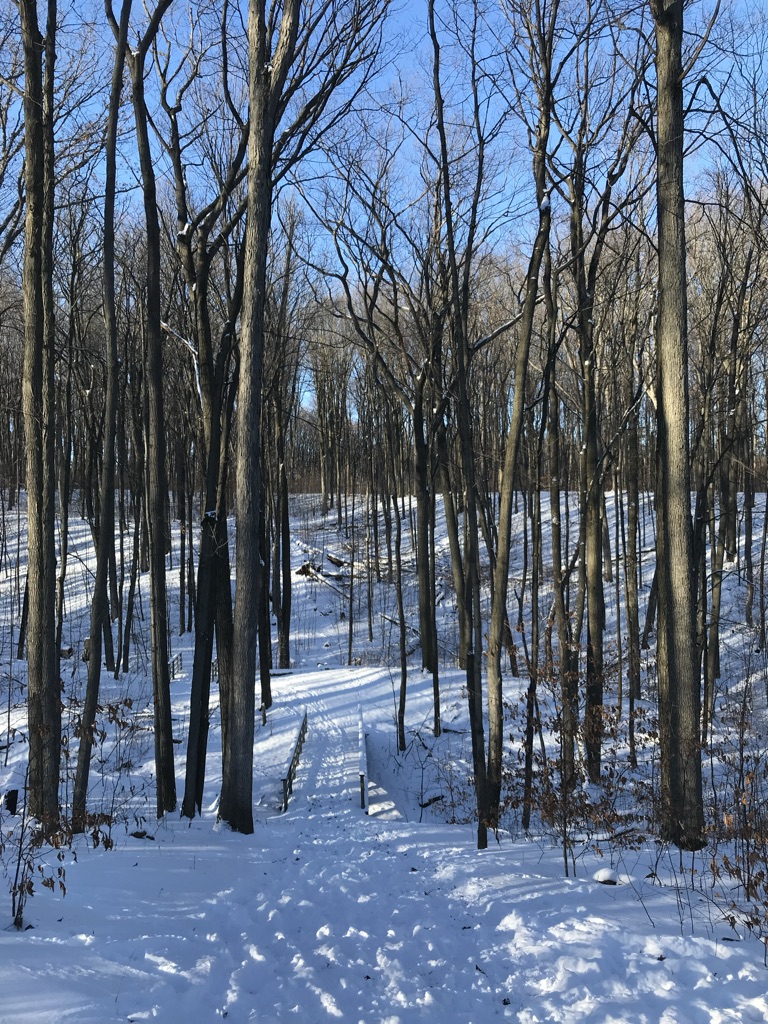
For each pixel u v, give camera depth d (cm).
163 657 1071
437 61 953
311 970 499
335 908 647
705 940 535
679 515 881
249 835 981
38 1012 388
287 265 1922
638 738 1501
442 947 547
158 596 1063
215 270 1673
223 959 509
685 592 876
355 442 4322
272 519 2498
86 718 966
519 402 1005
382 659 2358
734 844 843
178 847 838
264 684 1805
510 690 1825
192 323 1588
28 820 845
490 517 2117
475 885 712
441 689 1922
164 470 1059
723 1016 429
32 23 959
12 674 1922
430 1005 451
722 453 1424
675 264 890
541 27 1043
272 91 974
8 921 512
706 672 1455
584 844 881
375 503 3111
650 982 479
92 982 440
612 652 1791
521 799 1020
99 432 2347
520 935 565
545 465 3067
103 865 705
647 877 719
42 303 979
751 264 1562
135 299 2045
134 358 2139
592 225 1240
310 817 1223
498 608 1070
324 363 3897
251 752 998
